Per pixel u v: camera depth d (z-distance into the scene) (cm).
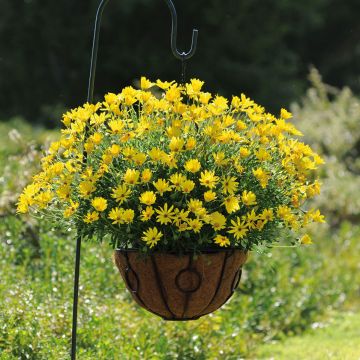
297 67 4141
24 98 3684
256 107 633
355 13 4366
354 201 1644
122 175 582
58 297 866
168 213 562
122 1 3428
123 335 815
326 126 1911
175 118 616
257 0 3722
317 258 1295
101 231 595
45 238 975
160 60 3475
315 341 1019
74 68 3622
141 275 593
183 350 838
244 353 917
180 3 3516
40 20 3597
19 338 733
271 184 607
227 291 611
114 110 610
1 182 1094
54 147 611
